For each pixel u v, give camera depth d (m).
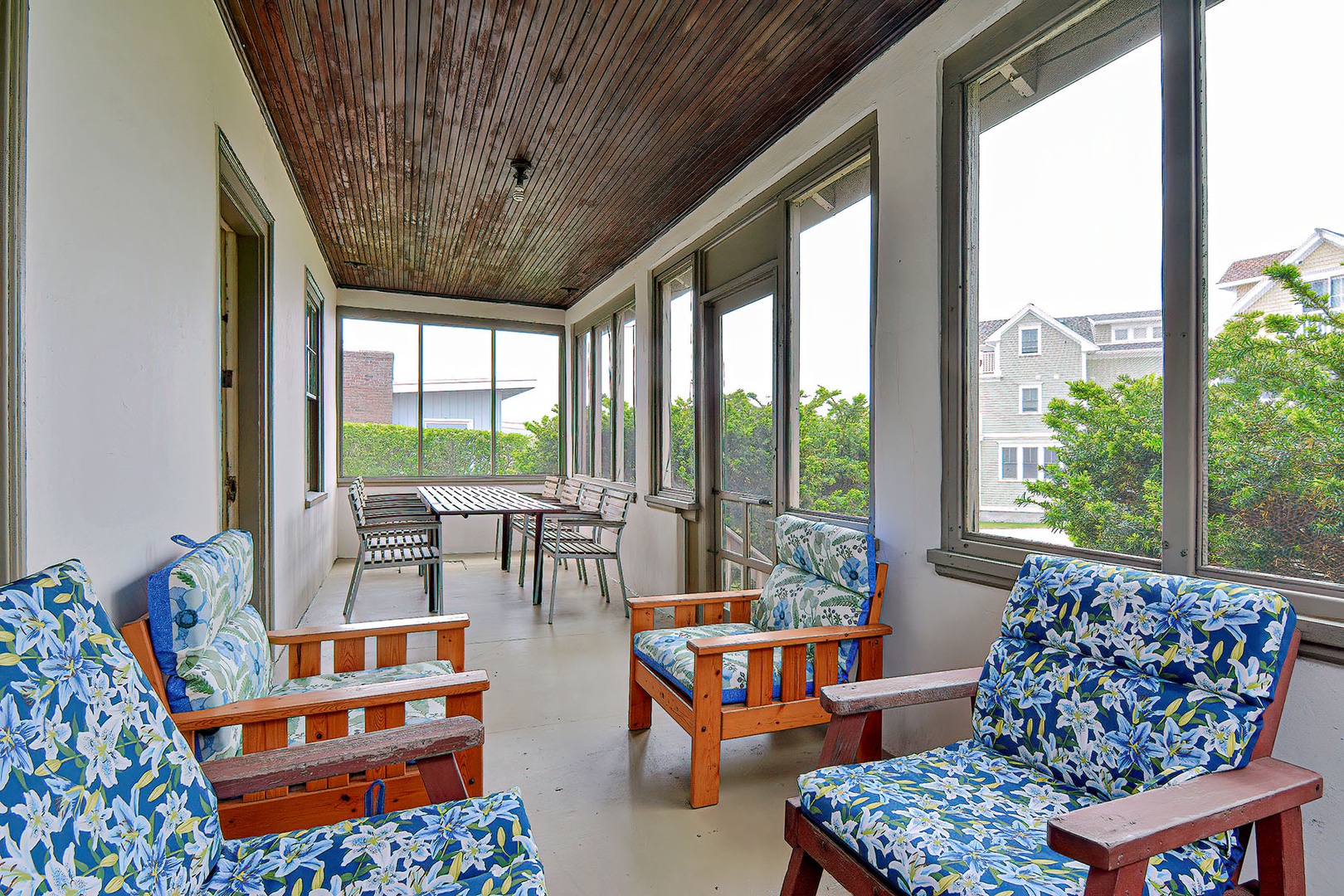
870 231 2.78
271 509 3.23
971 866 1.14
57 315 1.27
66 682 0.98
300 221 4.48
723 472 4.24
